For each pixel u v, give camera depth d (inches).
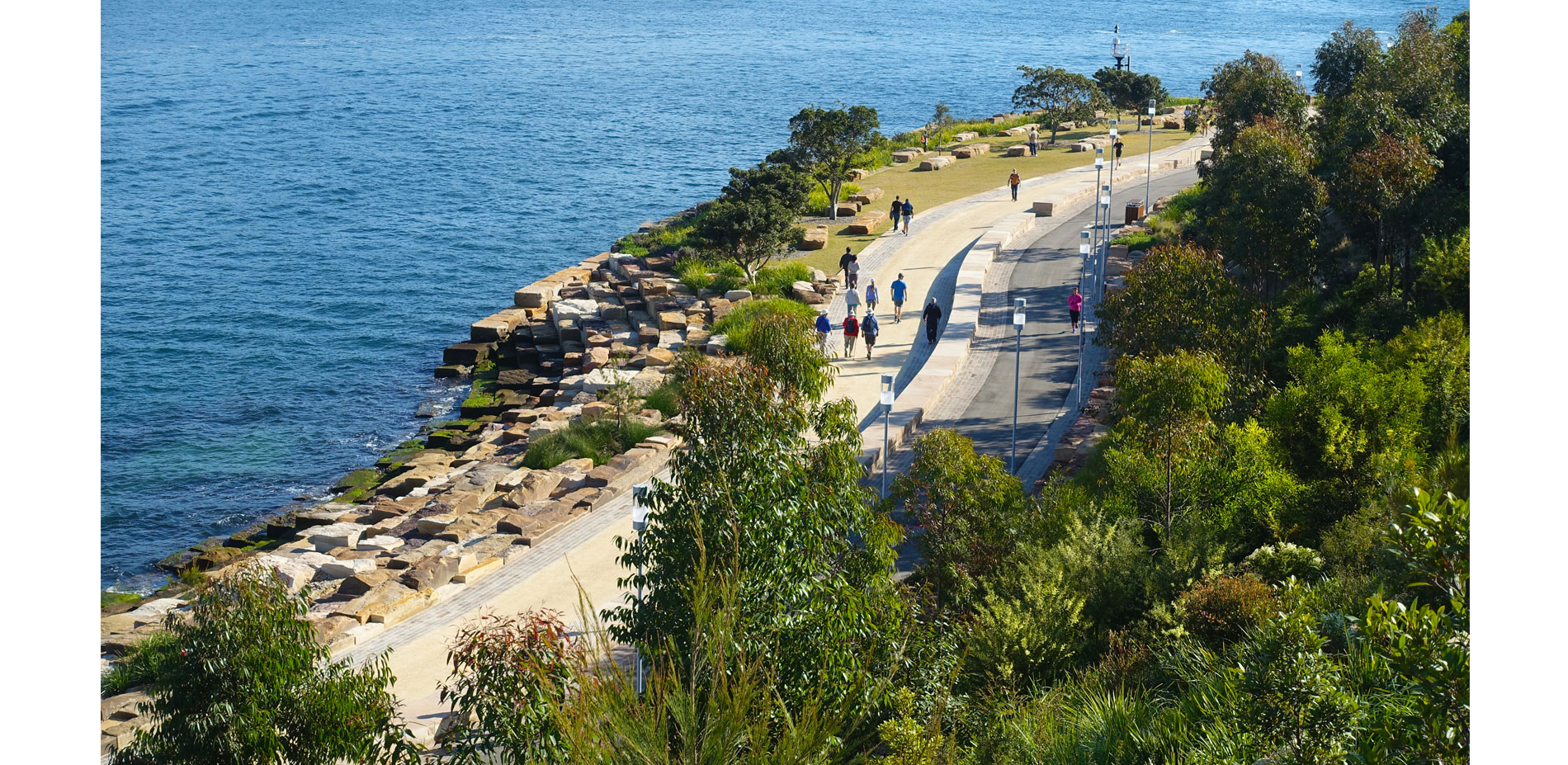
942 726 633.6
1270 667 455.2
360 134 4958.2
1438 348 1037.2
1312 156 1668.3
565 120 5344.5
